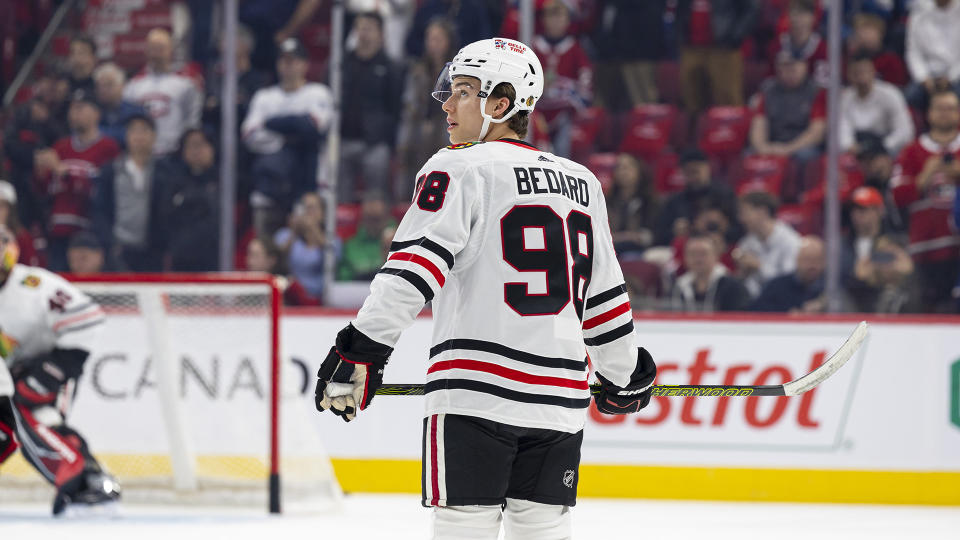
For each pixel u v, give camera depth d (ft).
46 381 51.21
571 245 23.40
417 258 22.02
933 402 63.57
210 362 57.93
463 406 22.39
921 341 63.82
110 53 103.19
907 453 63.41
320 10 98.12
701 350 65.05
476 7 96.02
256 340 57.82
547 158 24.04
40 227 93.50
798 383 26.23
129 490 57.72
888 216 88.74
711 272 83.97
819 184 92.53
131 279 55.36
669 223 88.48
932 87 91.71
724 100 96.17
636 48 96.73
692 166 88.38
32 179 93.81
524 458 23.24
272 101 92.32
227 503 57.06
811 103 93.35
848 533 52.03
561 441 23.29
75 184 93.35
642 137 95.71
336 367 22.43
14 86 103.60
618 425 64.75
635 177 90.38
